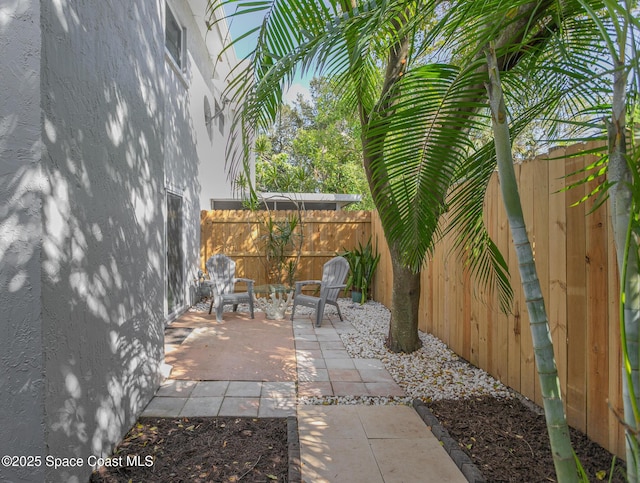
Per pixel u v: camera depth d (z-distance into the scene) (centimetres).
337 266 641
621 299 109
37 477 185
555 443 124
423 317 553
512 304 342
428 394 344
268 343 501
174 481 225
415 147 237
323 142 1719
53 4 192
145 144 320
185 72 693
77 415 214
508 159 132
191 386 360
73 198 211
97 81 237
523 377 328
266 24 212
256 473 233
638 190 111
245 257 830
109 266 253
